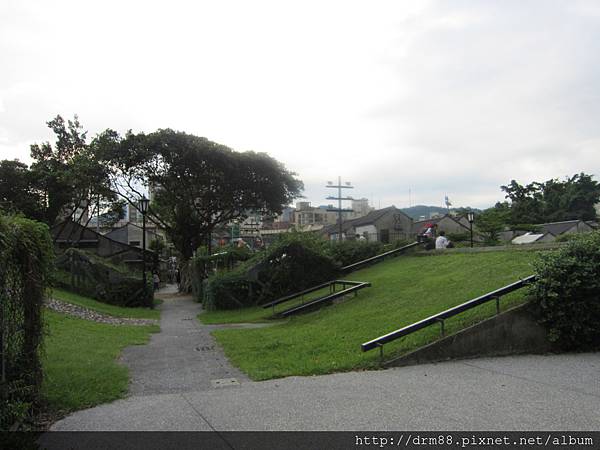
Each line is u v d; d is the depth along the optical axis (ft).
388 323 33.09
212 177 111.55
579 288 26.84
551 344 27.22
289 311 49.73
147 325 51.19
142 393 22.09
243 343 35.40
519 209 206.59
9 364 17.81
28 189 128.26
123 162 105.29
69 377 23.67
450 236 127.85
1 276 16.71
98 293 74.38
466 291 35.96
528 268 37.24
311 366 25.34
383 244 79.20
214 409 18.76
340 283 54.29
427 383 21.20
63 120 141.59
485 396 18.97
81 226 134.92
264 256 69.67
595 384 20.31
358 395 19.74
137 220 273.54
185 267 115.24
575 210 203.62
